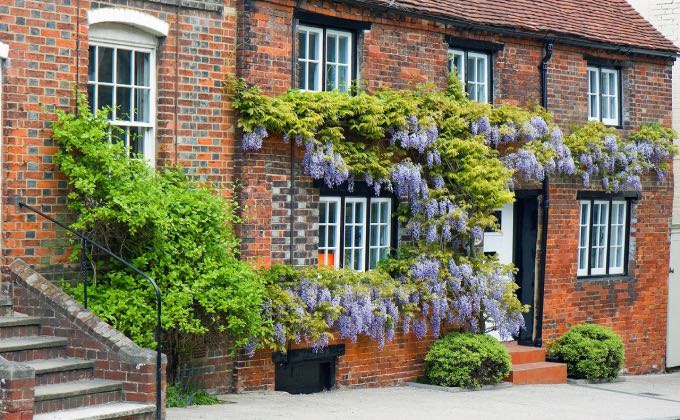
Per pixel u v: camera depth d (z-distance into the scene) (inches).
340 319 668.7
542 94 820.6
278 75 653.9
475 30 769.6
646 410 682.2
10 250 536.1
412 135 704.4
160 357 515.8
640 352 909.2
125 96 592.1
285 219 658.2
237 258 636.1
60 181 551.5
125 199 537.6
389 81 720.3
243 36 634.2
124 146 571.5
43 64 545.3
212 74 623.2
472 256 749.9
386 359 719.1
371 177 683.4
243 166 634.8
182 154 609.3
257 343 617.6
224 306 566.6
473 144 725.9
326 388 692.1
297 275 649.6
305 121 644.7
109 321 541.6
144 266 561.0
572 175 842.2
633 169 867.4
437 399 672.4
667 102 928.3
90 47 576.4
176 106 605.9
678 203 1010.1
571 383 792.9
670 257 941.8
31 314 536.4
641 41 892.6
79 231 549.3
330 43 697.0
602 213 884.0
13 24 534.3
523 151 772.6
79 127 542.3
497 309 740.7
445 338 735.1
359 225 711.1
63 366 509.7
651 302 918.4
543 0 853.2
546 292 823.1
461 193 740.0
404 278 716.7
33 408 467.2
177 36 605.3
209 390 621.3
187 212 576.1
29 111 540.4
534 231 824.3
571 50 842.2
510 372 755.4
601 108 882.8
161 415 514.3
